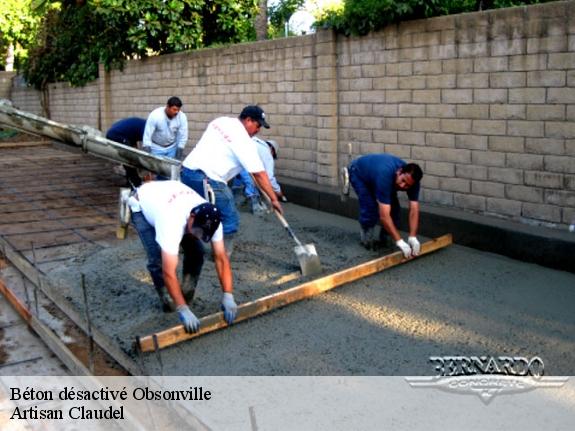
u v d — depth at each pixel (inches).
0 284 207.9
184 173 198.4
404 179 205.2
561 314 173.0
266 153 277.7
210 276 206.4
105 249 239.1
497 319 171.0
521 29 223.1
